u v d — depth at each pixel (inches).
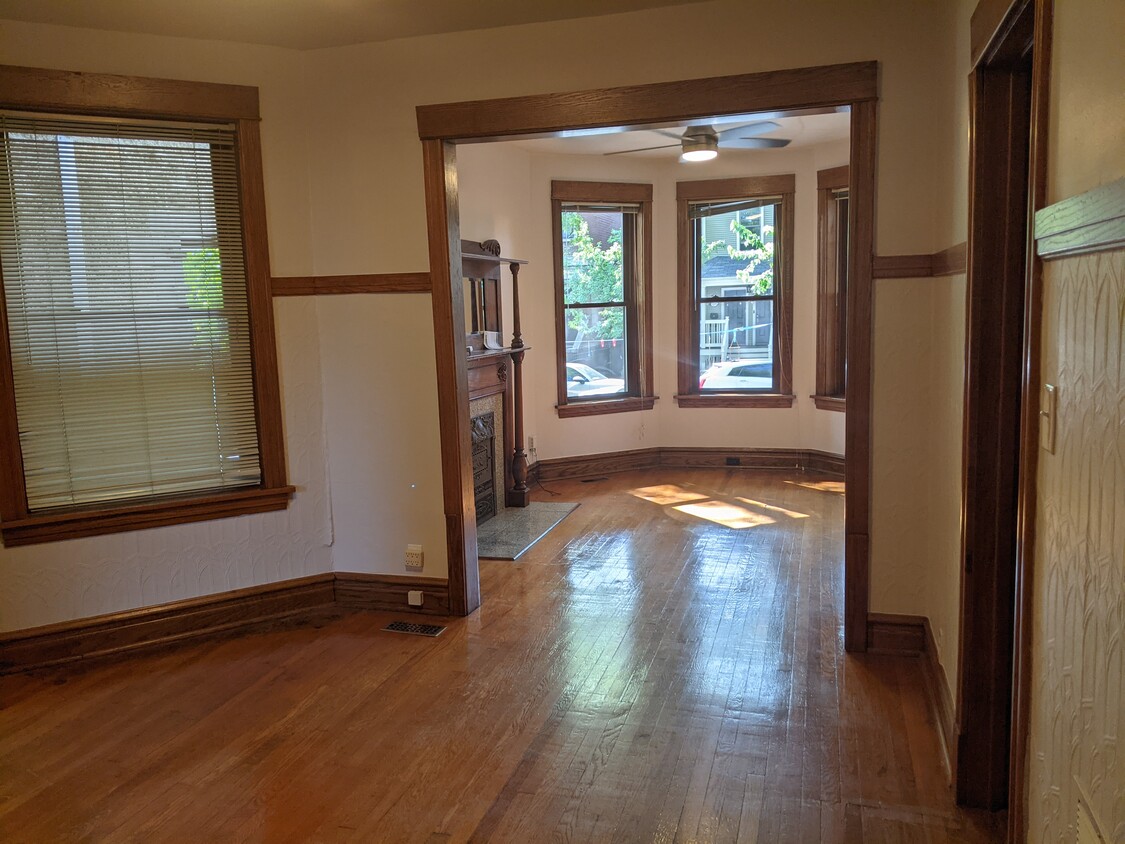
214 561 144.1
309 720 112.3
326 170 144.0
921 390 122.3
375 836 86.6
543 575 170.4
